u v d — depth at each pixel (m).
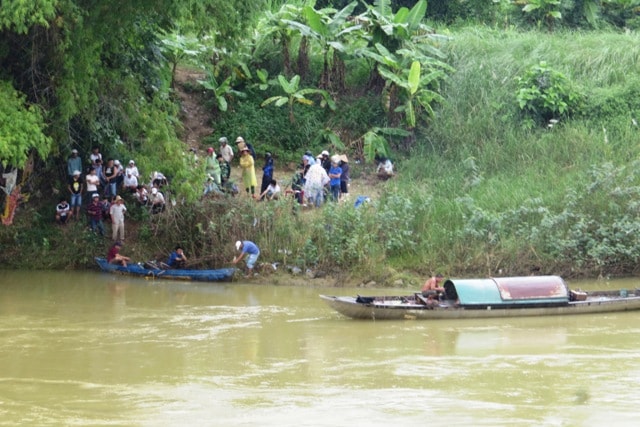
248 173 38.16
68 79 31.67
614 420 17.22
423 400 18.48
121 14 31.30
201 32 33.22
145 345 23.30
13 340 23.67
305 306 28.92
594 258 33.44
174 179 33.94
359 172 42.66
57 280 33.16
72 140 35.97
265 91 45.84
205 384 19.67
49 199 37.53
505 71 45.47
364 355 22.33
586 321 26.70
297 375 20.45
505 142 42.03
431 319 26.75
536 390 19.20
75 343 23.39
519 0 52.78
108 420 17.16
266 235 34.19
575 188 35.81
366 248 33.50
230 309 28.30
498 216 34.81
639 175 36.59
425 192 38.31
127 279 33.59
